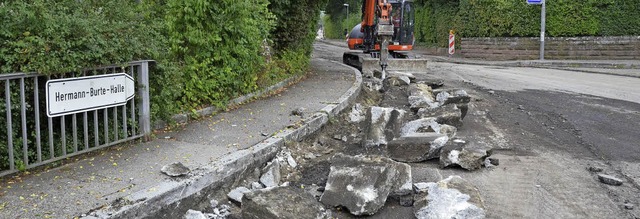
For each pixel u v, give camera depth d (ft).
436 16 120.78
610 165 21.81
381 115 25.67
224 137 21.93
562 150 24.27
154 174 16.76
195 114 25.26
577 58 88.89
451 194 16.28
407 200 17.03
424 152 21.72
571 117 32.42
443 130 25.38
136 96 20.68
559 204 17.30
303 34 44.34
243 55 29.73
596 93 44.45
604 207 17.06
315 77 44.42
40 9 16.55
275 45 41.60
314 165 21.57
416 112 33.37
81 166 17.53
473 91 45.80
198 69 26.86
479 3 97.50
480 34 98.32
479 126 29.71
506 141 25.99
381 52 50.24
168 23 25.27
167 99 23.08
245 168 18.97
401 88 45.32
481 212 15.57
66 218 13.35
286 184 18.86
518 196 18.01
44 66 16.20
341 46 162.40
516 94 43.83
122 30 19.92
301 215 14.80
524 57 91.45
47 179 16.19
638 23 86.33
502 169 21.07
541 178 19.95
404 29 69.51
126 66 19.49
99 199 14.61
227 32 28.58
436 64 84.84
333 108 29.07
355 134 26.96
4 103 15.88
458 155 20.97
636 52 87.04
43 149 18.03
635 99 40.52
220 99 28.19
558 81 54.95
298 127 23.97
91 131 19.67
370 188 16.85
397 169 17.62
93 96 18.06
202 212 16.31
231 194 17.38
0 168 16.33
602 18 87.35
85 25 17.60
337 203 16.49
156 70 21.95
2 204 14.14
